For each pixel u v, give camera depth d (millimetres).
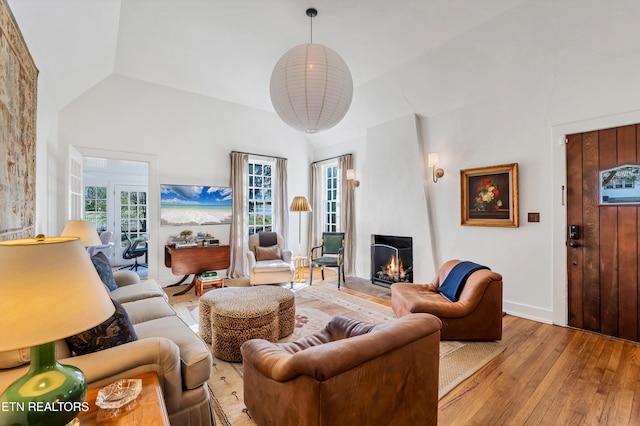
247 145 5430
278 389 1307
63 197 3674
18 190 1745
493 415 1737
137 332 1790
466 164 3783
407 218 4395
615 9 2363
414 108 4207
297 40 3344
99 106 4039
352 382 1125
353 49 3414
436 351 1479
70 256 850
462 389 1981
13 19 1624
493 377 2117
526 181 3266
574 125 2924
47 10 1923
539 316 3184
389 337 1260
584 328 2926
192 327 3029
